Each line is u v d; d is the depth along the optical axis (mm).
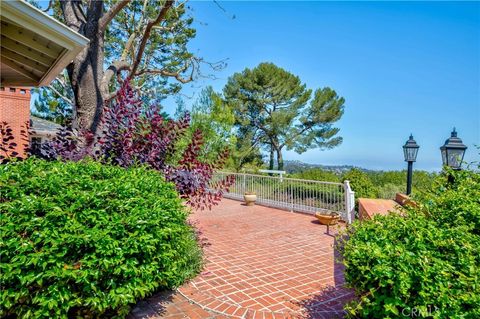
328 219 7605
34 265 2336
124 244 2664
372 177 14477
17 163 3285
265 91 24609
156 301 3594
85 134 5223
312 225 7836
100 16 6516
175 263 3299
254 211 9695
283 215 9102
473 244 2348
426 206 3328
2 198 2768
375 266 2111
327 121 25156
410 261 2049
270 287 4043
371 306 2188
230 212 9523
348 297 3752
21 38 3707
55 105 17688
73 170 3381
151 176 3965
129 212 2926
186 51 13539
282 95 24562
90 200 2789
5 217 2438
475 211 3049
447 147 5023
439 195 3811
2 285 2324
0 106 12180
